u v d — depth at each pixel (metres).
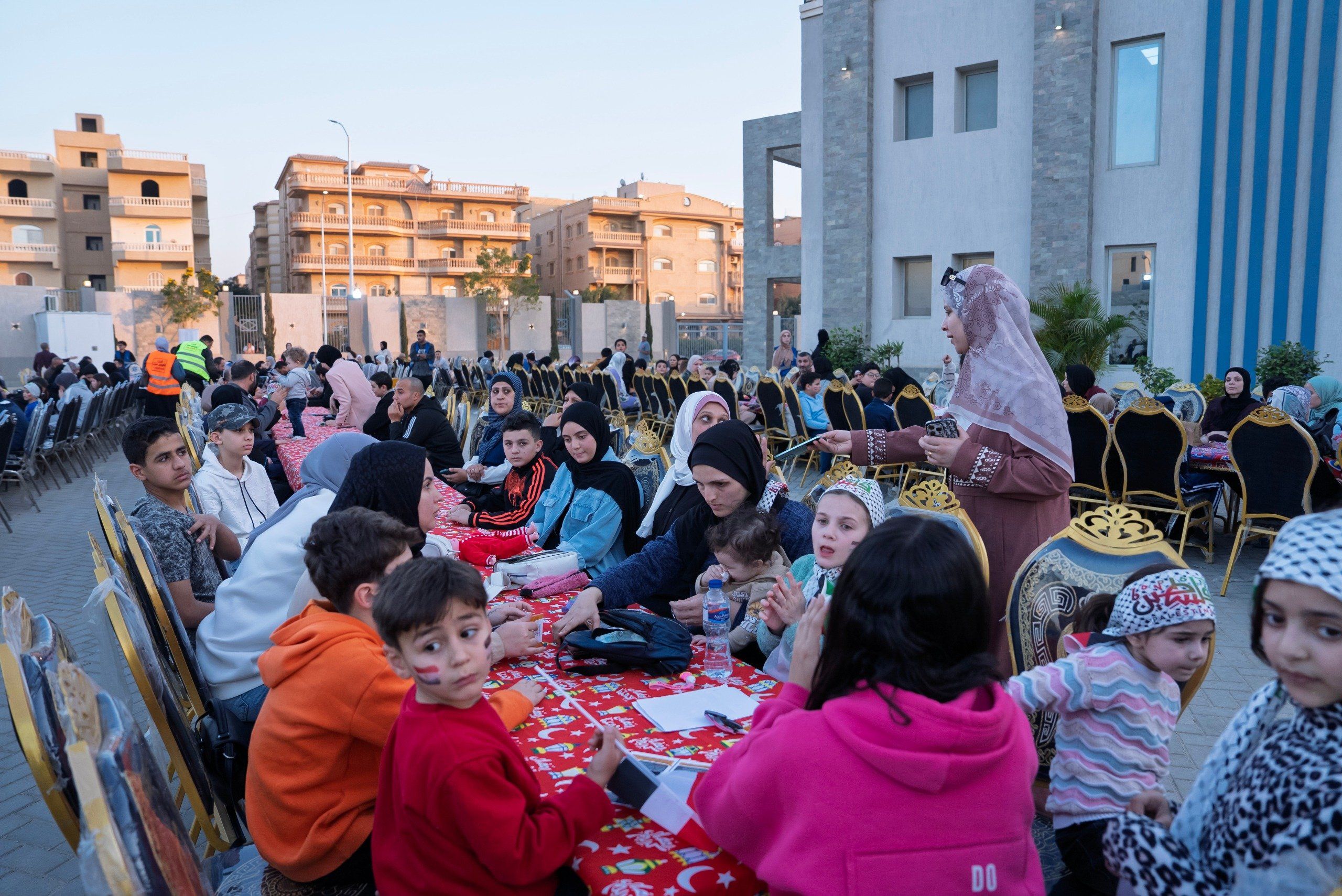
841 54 14.82
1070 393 6.04
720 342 32.53
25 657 1.44
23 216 39.72
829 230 15.26
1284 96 11.23
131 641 1.98
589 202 50.47
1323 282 11.11
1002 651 2.55
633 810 1.57
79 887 2.54
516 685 2.01
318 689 1.74
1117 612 1.82
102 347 28.69
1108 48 12.52
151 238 40.28
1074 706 1.82
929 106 14.46
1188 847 1.33
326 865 1.77
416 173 50.69
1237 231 11.72
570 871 1.51
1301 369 10.53
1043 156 12.91
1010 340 2.54
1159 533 2.14
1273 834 1.12
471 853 1.40
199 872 1.47
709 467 2.74
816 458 8.92
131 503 8.73
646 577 2.80
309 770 1.76
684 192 53.41
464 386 17.02
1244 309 11.74
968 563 1.27
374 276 45.53
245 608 2.41
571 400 5.86
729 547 2.52
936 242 14.34
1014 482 2.48
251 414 4.14
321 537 1.88
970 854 1.20
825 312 15.46
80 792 1.06
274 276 55.41
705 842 1.45
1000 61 13.46
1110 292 12.85
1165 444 5.54
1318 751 1.10
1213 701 3.70
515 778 1.43
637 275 51.78
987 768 1.22
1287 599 1.08
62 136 41.41
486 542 3.27
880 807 1.20
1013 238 13.59
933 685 1.25
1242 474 5.12
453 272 45.75
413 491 2.54
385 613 1.41
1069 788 1.85
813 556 2.55
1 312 29.12
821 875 1.20
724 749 1.73
